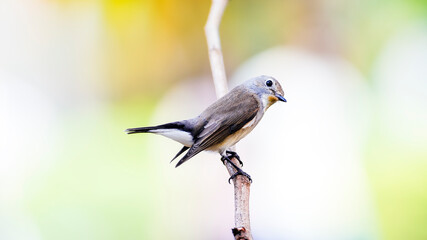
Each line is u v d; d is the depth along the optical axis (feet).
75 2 45.88
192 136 20.62
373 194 33.91
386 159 36.65
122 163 37.93
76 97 45.24
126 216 33.32
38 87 44.70
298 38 45.03
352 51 44.78
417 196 33.30
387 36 44.45
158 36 46.14
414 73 43.09
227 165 19.47
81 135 41.50
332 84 42.63
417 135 38.52
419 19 43.52
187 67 45.44
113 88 45.50
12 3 45.32
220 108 20.77
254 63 44.73
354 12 44.78
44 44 45.83
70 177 36.88
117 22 45.96
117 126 42.57
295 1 45.03
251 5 45.11
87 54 45.91
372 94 43.06
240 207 16.30
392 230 31.96
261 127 34.37
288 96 40.57
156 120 43.21
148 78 45.57
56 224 32.96
